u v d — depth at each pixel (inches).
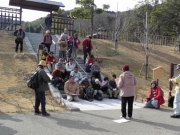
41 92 331.0
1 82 487.2
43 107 329.4
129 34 1248.2
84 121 312.0
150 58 887.1
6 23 943.7
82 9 1339.8
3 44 765.9
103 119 328.2
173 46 1196.5
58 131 265.0
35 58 642.8
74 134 256.7
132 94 334.0
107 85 515.2
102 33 1235.9
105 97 508.7
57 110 371.2
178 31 1432.1
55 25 1054.4
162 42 1266.0
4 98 414.6
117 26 1032.2
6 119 304.5
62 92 480.1
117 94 506.3
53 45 789.9
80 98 480.1
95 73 565.3
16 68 565.3
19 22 952.3
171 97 452.1
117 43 933.8
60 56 618.5
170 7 1439.5
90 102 455.5
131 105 339.0
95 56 781.3
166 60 908.6
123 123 311.1
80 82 487.2
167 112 399.5
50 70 565.3
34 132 258.1
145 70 747.4
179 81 350.9
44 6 970.1
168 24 1440.7
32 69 570.6
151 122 322.0
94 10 1369.3
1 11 935.0
